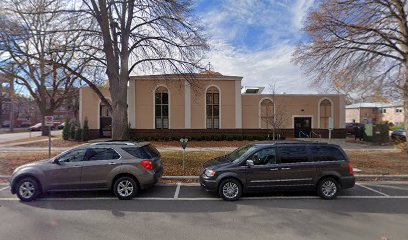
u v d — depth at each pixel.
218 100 21.67
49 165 6.44
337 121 23.42
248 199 6.50
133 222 4.89
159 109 21.30
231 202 6.25
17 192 6.25
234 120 21.70
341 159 6.71
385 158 12.56
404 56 13.42
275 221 4.97
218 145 17.98
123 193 6.42
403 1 13.13
